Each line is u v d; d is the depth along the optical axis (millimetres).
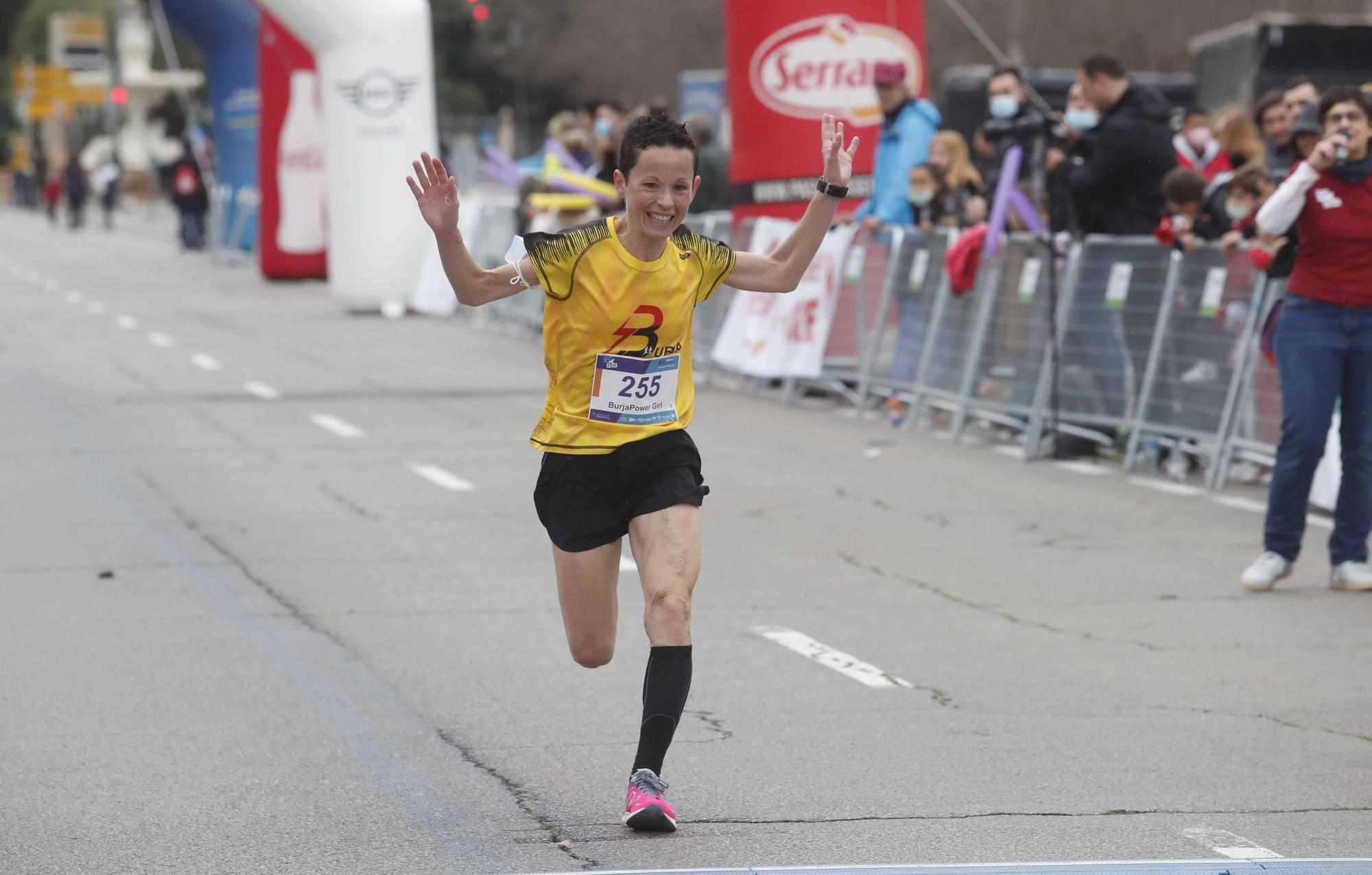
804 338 46906
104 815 16203
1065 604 25250
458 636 23250
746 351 49344
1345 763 17734
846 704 20016
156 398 48500
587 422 15820
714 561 28297
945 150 43812
